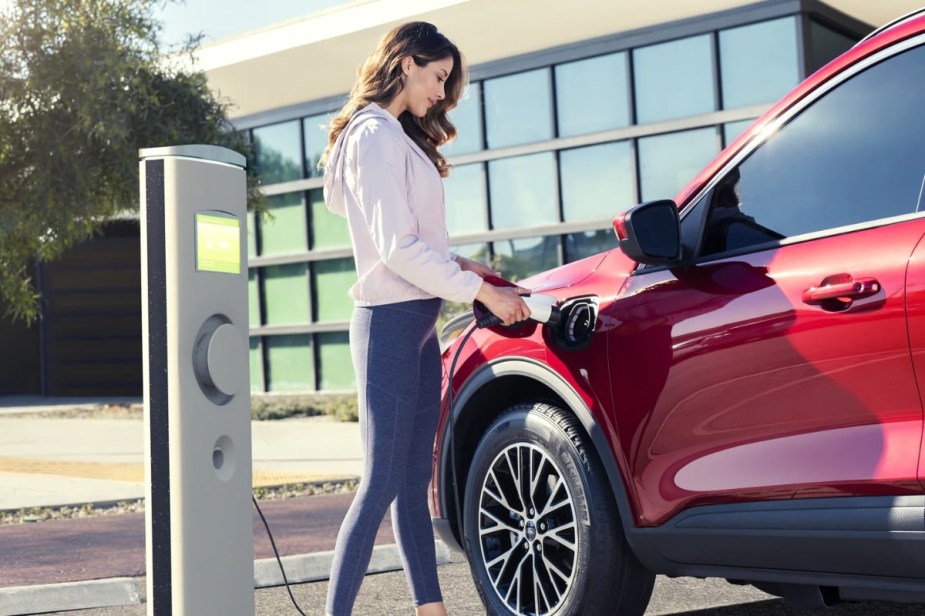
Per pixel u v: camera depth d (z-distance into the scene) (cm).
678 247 302
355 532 300
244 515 248
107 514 694
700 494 297
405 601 443
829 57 1242
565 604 335
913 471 252
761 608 404
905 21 280
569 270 361
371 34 1429
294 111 1675
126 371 2264
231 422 245
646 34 1307
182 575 231
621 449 319
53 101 1220
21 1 1171
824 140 290
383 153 296
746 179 309
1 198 1244
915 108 271
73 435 1337
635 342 317
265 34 1528
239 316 250
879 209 271
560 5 1284
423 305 305
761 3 1214
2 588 451
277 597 462
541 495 348
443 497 382
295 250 1694
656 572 319
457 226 1503
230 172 247
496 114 1458
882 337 259
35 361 2400
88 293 2281
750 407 287
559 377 338
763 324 285
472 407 373
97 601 460
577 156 1378
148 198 234
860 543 262
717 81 1253
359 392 307
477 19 1348
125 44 1270
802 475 274
